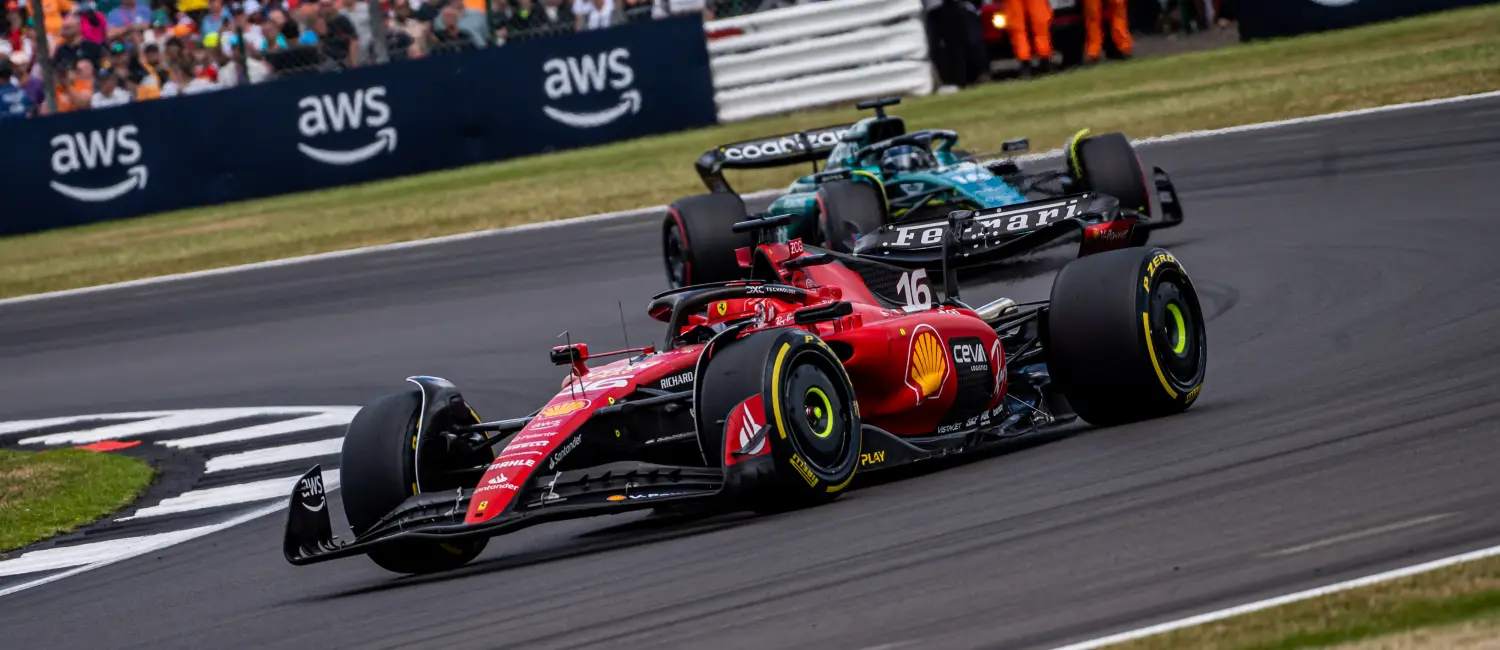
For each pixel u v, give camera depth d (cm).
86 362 6119
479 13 10112
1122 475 2458
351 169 9675
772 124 9631
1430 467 2203
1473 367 2958
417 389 2681
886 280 2991
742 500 2480
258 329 6250
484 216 7938
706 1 10212
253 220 8888
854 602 1955
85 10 10088
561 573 2389
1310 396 2947
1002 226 4284
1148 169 6656
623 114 9831
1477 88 7181
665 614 2034
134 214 9656
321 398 4928
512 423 2614
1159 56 10081
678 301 2730
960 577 1997
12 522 3678
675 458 2639
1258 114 7469
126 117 9606
